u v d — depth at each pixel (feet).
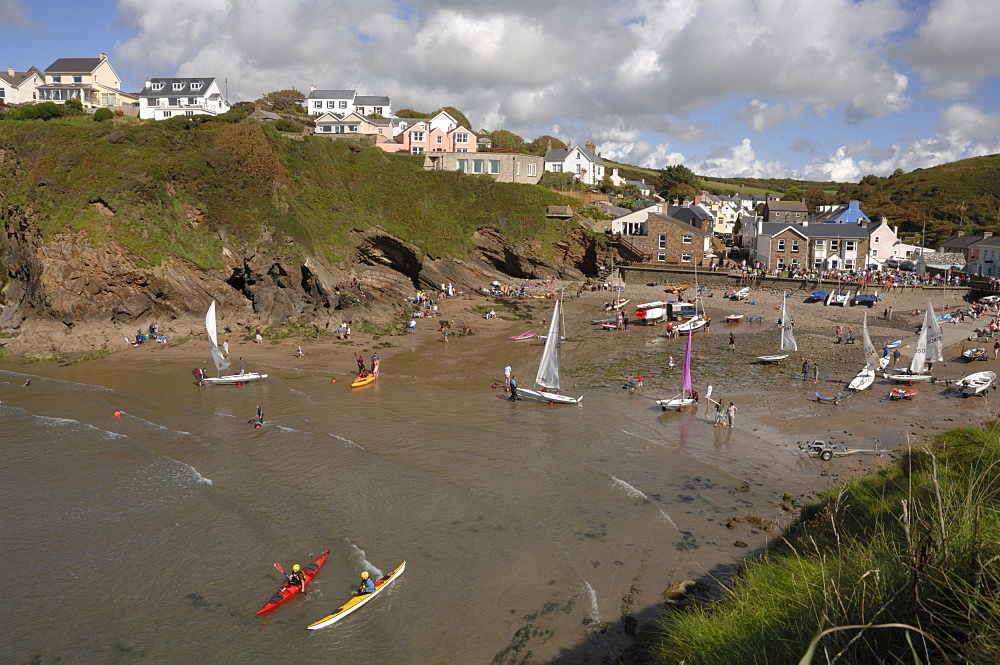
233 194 243.19
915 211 462.19
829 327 227.20
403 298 270.67
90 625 67.72
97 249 204.23
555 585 72.84
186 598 72.23
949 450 67.00
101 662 62.13
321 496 96.43
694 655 39.27
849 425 127.65
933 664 20.44
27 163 232.94
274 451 114.83
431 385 162.50
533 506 93.04
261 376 165.58
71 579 75.77
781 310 253.85
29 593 73.10
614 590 71.15
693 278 303.48
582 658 59.31
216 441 119.65
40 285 203.62
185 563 79.10
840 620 25.08
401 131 417.28
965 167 523.29
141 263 209.36
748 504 92.79
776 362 182.39
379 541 83.56
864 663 22.89
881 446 114.83
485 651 62.03
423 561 78.79
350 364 183.42
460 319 247.09
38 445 118.01
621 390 157.17
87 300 203.31
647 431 126.62
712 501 94.17
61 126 243.40
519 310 266.16
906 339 206.08
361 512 91.45
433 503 93.97
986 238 309.63
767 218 390.83
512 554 79.87
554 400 146.00
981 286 263.29
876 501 59.16
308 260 241.76
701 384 161.48
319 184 285.64
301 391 155.84
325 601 71.36
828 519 63.98
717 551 78.59
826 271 297.12
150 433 124.67
